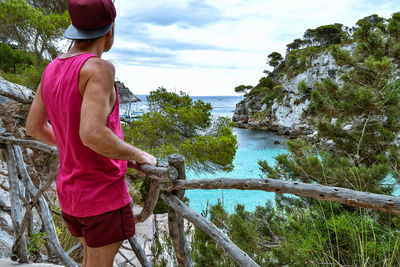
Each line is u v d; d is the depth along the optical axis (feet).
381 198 1.93
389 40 21.81
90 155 3.15
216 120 42.32
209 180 3.18
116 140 3.04
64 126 3.22
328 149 19.69
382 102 19.19
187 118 36.78
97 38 3.31
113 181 3.34
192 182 3.36
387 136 18.43
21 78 38.45
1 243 8.86
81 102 3.03
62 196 3.50
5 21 44.96
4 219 10.48
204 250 9.91
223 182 3.00
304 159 17.22
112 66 3.09
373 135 19.36
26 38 50.52
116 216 3.39
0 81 24.75
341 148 19.83
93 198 3.21
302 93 23.81
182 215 3.49
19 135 24.43
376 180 14.43
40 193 6.46
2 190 13.21
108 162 3.25
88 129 2.82
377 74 21.31
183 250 3.99
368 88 21.20
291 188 2.47
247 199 45.91
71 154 3.25
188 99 41.60
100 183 3.25
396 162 17.08
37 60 50.29
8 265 6.73
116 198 3.35
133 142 36.86
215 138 37.19
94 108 2.84
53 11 57.41
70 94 3.03
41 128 3.95
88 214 3.25
